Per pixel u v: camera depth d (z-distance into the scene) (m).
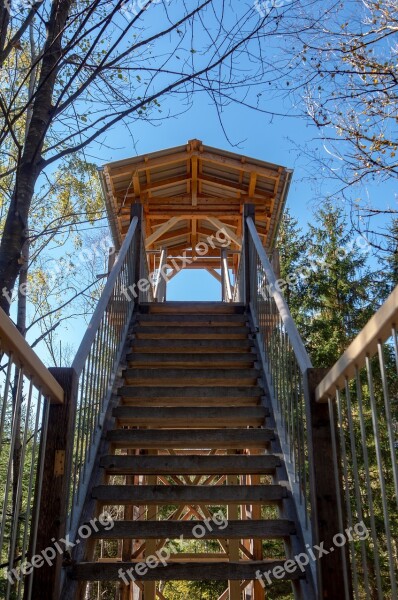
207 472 3.12
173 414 3.60
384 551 8.02
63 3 2.38
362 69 3.82
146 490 2.88
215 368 4.33
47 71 2.38
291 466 3.02
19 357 1.79
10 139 4.28
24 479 5.04
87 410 3.04
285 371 3.31
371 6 3.72
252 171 7.57
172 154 7.46
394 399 8.36
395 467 1.52
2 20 2.02
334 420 2.26
